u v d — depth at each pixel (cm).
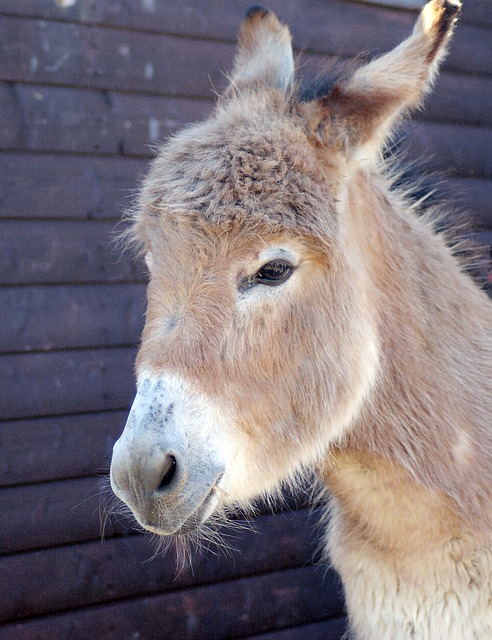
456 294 145
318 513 203
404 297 140
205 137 128
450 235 155
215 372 123
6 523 182
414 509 139
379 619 146
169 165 128
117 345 191
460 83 223
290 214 123
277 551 200
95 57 185
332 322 130
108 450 189
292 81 137
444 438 138
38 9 180
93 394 188
